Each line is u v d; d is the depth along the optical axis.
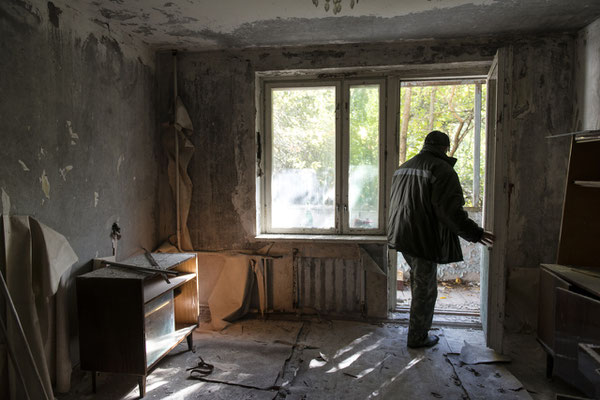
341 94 3.12
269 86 3.22
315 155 3.22
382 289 3.03
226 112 3.16
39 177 1.99
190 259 2.56
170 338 2.33
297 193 3.25
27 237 1.83
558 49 2.71
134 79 2.86
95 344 1.99
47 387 1.81
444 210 2.24
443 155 2.45
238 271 3.09
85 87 2.33
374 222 3.16
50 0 2.05
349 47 2.96
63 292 2.02
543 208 2.78
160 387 2.09
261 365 2.31
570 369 1.88
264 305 3.13
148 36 2.82
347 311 3.10
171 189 3.24
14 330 1.75
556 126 2.74
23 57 1.88
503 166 2.29
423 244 2.36
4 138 1.78
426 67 2.96
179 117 3.08
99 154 2.47
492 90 2.63
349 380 2.15
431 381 2.14
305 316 3.09
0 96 1.76
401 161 5.46
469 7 2.28
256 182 3.17
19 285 1.79
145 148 3.02
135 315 1.94
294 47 3.03
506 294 2.85
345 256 3.05
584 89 2.56
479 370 2.23
